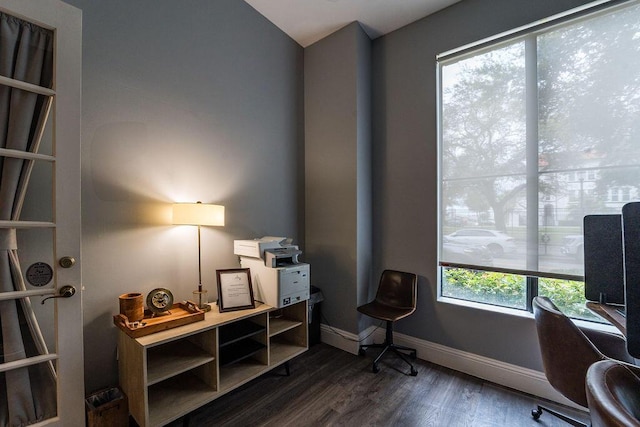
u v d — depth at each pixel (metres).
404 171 2.82
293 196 3.14
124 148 1.92
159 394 1.79
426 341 2.66
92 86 1.77
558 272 2.06
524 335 2.18
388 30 2.92
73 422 1.46
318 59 3.14
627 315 0.95
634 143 1.81
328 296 3.03
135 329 1.60
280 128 3.00
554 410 1.91
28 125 1.39
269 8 2.72
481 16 2.38
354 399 2.05
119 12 1.89
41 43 1.42
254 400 2.04
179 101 2.20
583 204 1.97
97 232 1.80
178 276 2.19
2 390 1.34
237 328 2.17
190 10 2.27
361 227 2.88
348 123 2.88
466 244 2.48
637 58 1.81
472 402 2.02
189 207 1.96
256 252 2.27
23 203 1.50
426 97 2.68
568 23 2.03
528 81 2.18
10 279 1.36
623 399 0.70
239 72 2.62
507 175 2.27
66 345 1.44
